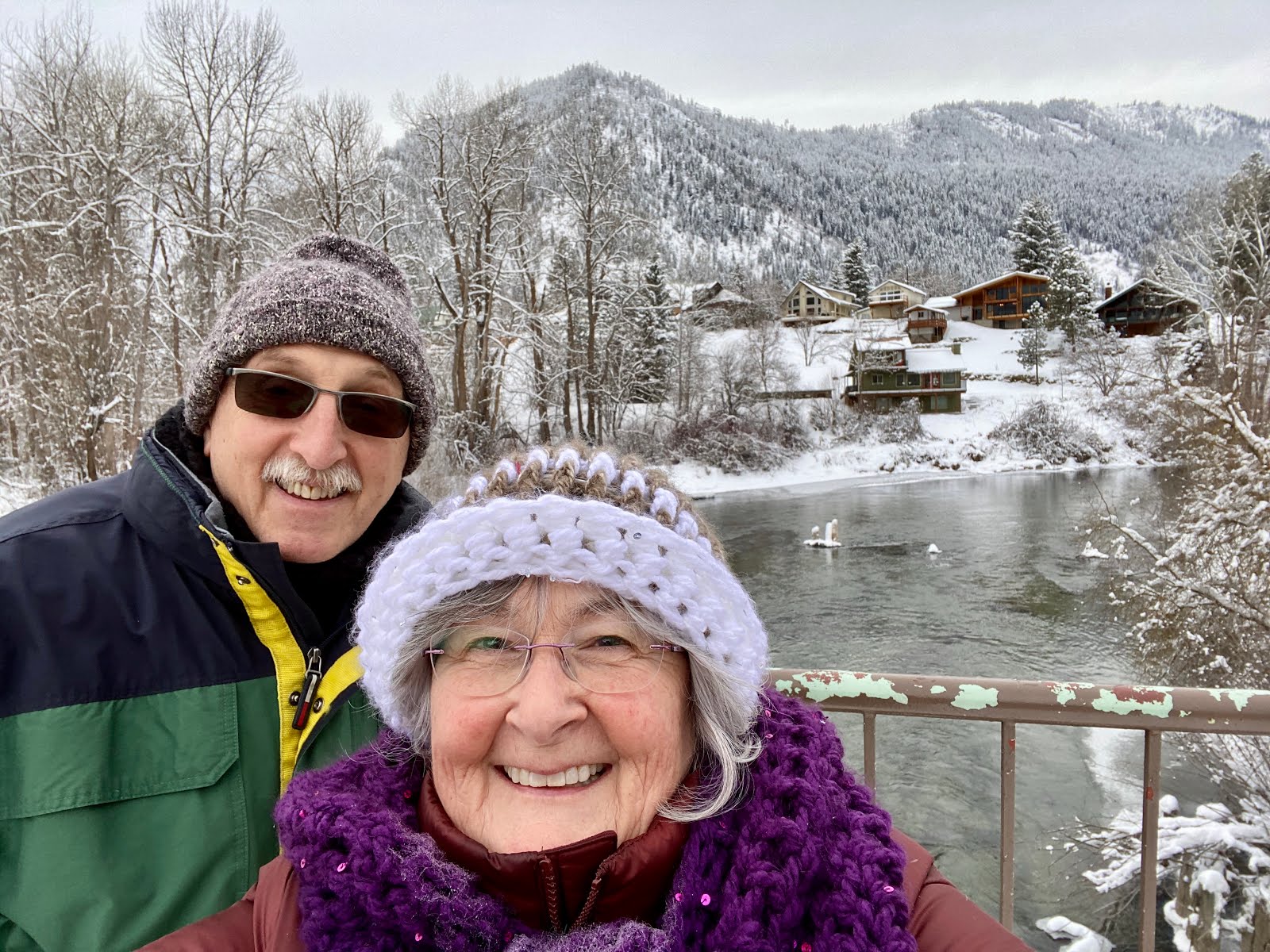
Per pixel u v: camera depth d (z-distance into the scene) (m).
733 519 30.03
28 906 1.20
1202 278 31.06
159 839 1.28
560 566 0.90
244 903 1.03
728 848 0.93
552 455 1.04
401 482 1.77
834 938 0.86
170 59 24.55
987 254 160.12
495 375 30.78
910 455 44.91
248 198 26.41
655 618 0.96
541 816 0.94
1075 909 7.39
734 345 47.00
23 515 1.39
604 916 0.89
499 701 0.94
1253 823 7.18
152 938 1.25
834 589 18.86
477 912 0.86
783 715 1.12
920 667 13.55
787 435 44.62
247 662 1.38
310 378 1.46
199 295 22.97
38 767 1.22
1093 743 10.14
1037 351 58.56
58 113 21.08
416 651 1.00
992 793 9.23
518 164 33.41
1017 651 13.94
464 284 30.75
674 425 42.22
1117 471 40.12
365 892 0.85
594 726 0.95
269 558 1.35
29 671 1.25
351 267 1.60
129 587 1.33
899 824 8.75
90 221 19.39
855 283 90.75
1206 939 6.55
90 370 17.05
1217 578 9.69
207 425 1.56
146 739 1.30
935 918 0.98
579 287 37.00
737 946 0.84
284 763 1.39
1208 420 10.35
